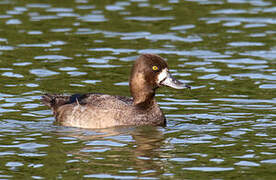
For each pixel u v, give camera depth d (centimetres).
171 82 1337
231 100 1484
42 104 1459
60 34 2116
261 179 965
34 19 2292
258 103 1454
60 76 1683
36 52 1912
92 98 1361
